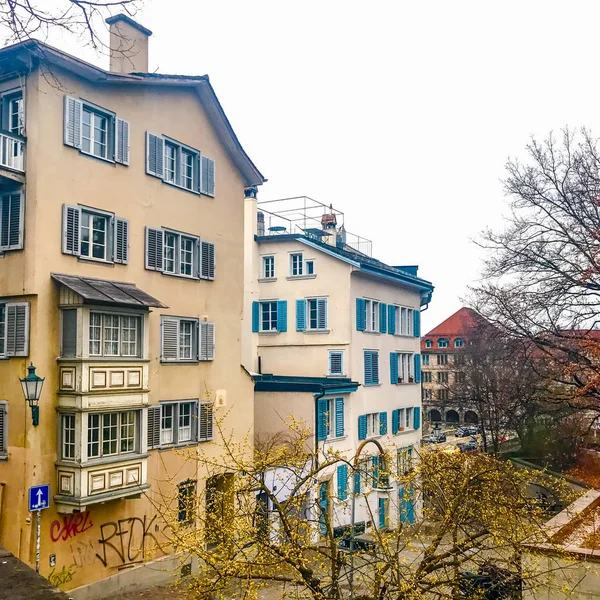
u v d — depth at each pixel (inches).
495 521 367.6
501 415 1465.3
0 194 590.9
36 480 558.9
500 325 904.3
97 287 605.3
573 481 1036.5
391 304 1206.9
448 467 405.7
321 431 932.6
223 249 816.9
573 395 839.7
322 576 395.9
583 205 848.9
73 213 605.9
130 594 616.1
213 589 331.6
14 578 141.5
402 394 1232.8
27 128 582.9
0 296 589.3
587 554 422.3
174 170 753.0
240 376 826.2
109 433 606.2
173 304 726.5
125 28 727.7
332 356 1048.2
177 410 721.0
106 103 653.9
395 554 327.0
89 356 582.2
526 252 898.1
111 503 620.1
